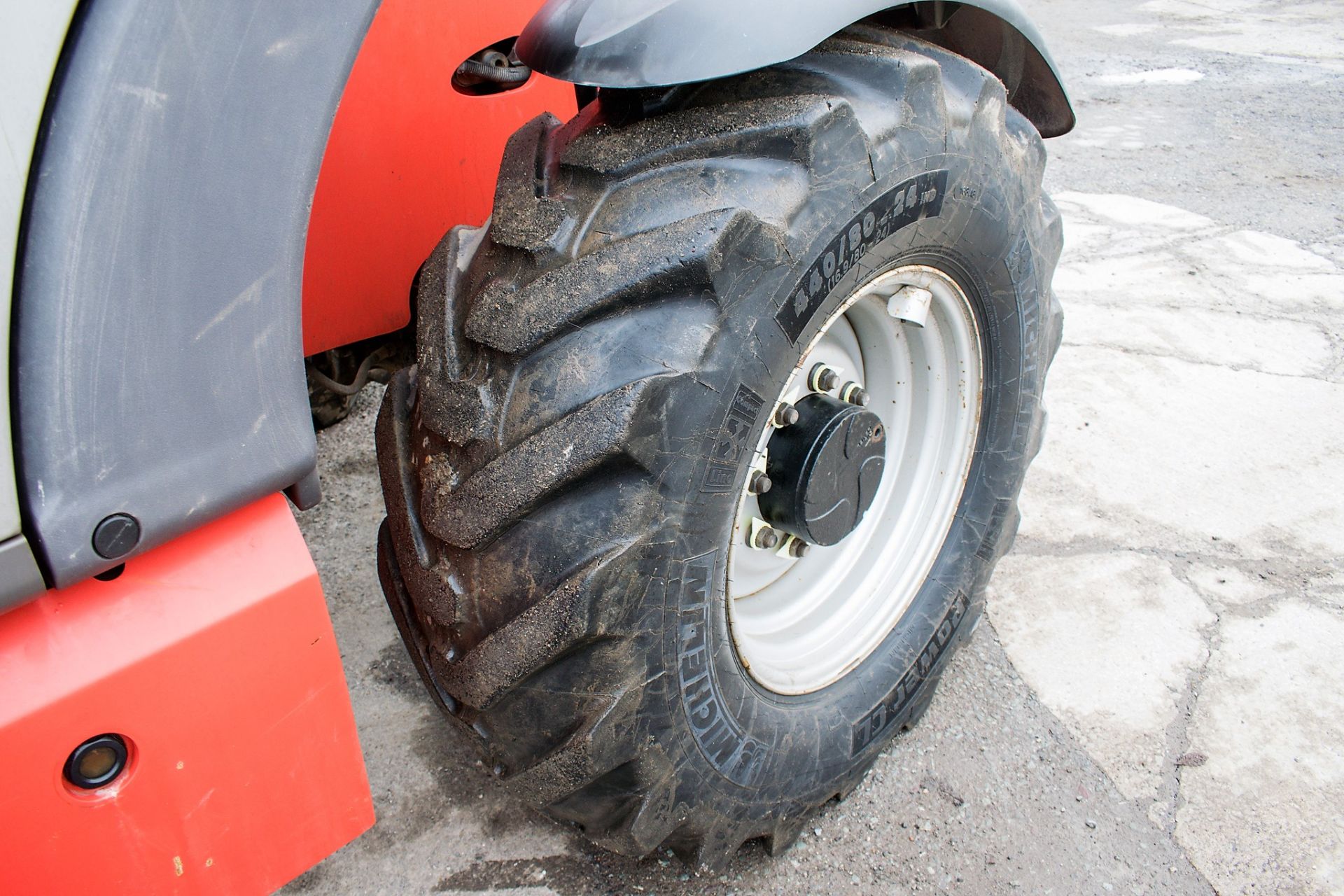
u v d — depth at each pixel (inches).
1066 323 141.3
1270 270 158.4
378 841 68.8
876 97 52.9
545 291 46.4
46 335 28.2
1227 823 71.7
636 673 50.0
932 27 63.3
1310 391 125.0
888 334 68.2
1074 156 211.9
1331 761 76.6
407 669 82.6
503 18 69.3
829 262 50.9
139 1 27.2
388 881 66.2
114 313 29.2
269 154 31.2
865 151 51.1
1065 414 120.0
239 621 34.4
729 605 55.8
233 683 35.1
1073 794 73.9
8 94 26.1
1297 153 214.7
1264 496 106.4
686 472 47.5
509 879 66.2
